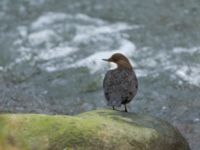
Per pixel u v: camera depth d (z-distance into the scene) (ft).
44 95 49.65
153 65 55.62
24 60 58.90
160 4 72.69
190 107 46.57
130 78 35.40
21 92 49.11
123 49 60.08
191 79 52.26
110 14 70.23
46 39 64.03
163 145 31.22
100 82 52.80
